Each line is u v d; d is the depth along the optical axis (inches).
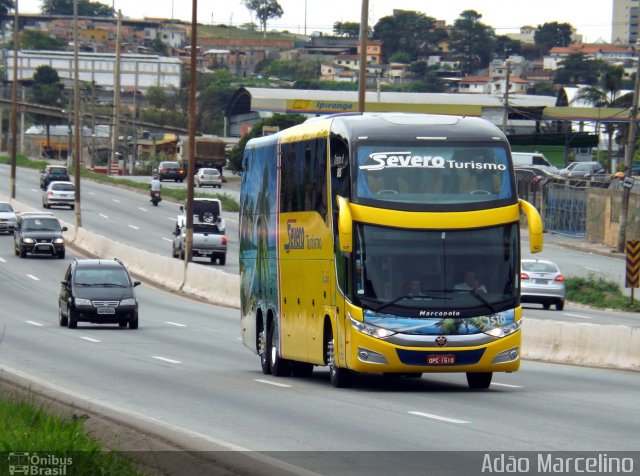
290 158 2315.5
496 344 1948.8
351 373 2080.5
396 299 1937.7
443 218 1958.7
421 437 1417.3
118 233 7662.4
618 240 7140.8
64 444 1057.5
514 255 1977.1
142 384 2114.9
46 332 3452.3
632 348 2578.7
